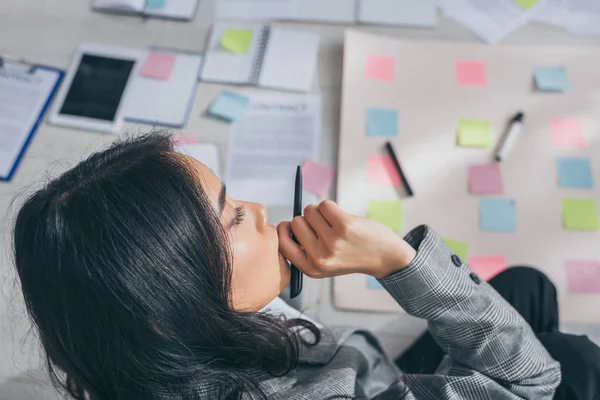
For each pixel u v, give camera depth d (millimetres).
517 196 1197
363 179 1221
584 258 1144
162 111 1333
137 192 428
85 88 1370
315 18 1435
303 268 584
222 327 476
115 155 461
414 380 660
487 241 1163
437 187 1210
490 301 647
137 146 476
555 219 1176
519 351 649
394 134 1261
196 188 456
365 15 1427
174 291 431
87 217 419
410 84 1318
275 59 1385
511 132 1238
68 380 551
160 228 426
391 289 629
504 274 960
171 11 1454
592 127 1260
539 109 1282
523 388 654
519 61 1340
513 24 1398
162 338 439
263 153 1280
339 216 567
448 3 1431
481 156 1239
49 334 470
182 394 475
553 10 1412
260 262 534
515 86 1311
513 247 1156
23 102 1354
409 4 1433
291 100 1340
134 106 1342
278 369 574
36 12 1476
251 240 526
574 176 1209
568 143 1243
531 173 1217
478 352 651
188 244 438
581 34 1385
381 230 583
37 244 428
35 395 1068
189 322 447
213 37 1422
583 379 794
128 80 1373
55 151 1304
